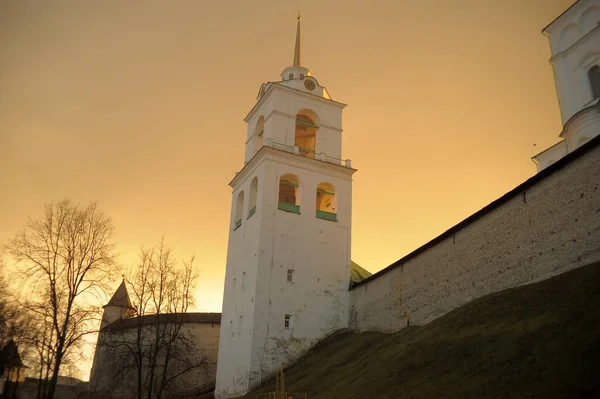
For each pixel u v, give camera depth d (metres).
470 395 14.45
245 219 40.31
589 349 13.38
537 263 20.72
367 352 28.33
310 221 38.88
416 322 28.70
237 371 35.34
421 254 29.55
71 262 30.06
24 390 35.97
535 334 15.71
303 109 42.50
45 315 28.19
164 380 38.28
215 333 53.59
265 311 35.09
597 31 28.14
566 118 29.62
